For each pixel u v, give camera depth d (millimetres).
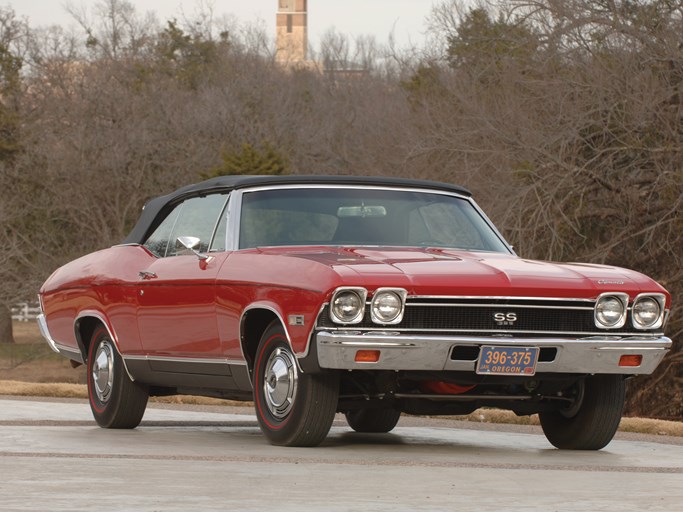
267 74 103125
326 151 85438
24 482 9992
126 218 86375
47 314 18578
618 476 11266
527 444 15547
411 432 17391
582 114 43906
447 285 12859
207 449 13406
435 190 15906
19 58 94188
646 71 43812
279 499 9227
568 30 44844
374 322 12719
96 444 13984
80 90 91625
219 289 14352
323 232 14789
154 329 15703
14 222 84500
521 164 44438
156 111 90875
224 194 15461
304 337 12914
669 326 44656
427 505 9047
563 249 45281
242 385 14523
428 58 60312
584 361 13273
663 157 44000
